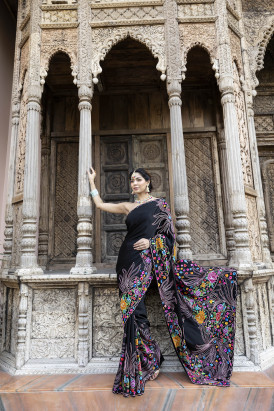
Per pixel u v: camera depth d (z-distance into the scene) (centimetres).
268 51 473
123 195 420
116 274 254
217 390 213
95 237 405
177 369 246
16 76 344
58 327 260
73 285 264
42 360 254
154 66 408
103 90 441
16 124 335
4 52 452
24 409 211
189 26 315
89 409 210
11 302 290
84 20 313
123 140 433
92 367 248
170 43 308
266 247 319
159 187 419
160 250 234
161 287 230
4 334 291
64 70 399
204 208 411
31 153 291
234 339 238
